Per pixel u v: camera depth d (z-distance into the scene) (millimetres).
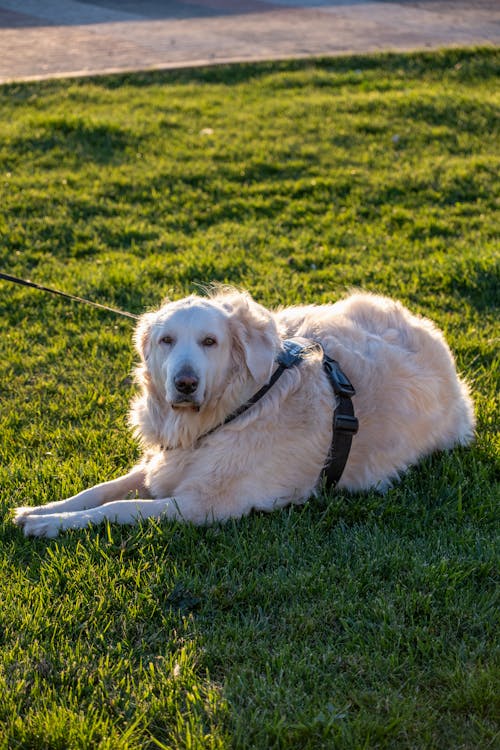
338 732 3188
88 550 4223
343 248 8711
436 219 9375
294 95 14531
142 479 4844
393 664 3518
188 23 20891
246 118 13117
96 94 14555
